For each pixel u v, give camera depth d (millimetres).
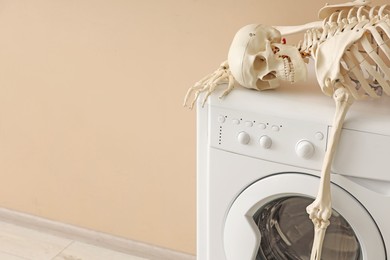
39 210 2541
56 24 2189
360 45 1543
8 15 2248
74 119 2316
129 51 2123
